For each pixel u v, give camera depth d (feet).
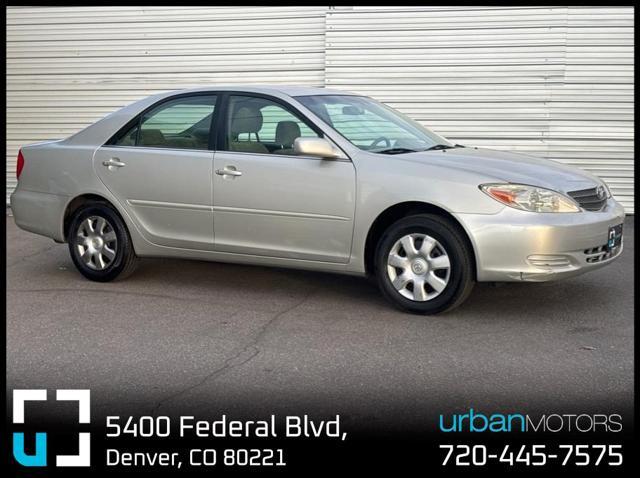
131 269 24.50
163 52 37.19
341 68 35.24
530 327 19.89
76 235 24.86
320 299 22.67
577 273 20.04
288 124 22.08
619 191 33.96
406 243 20.54
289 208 21.70
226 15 36.35
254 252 22.43
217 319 20.93
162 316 21.26
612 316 20.80
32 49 38.50
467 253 20.03
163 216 23.52
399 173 20.51
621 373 16.80
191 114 23.41
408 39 34.50
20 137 39.24
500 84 34.04
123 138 24.25
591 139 33.78
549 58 33.58
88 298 23.11
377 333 19.52
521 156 23.02
